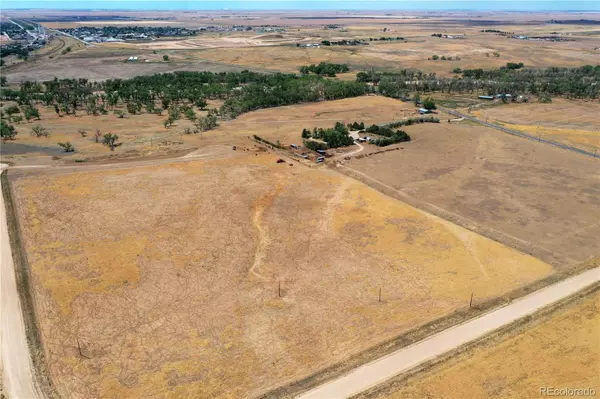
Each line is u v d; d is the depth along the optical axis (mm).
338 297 69562
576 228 89750
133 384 54094
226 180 112438
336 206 99062
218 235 87250
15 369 56375
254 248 83062
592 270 75875
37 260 78750
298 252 81688
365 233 87875
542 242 84750
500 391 53219
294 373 55719
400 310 66500
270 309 67000
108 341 60844
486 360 57500
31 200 100875
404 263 78125
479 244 84000
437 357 57875
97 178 113062
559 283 72438
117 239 85375
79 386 53906
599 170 120125
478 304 67625
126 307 67312
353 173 118250
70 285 72125
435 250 82062
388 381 54312
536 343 60219
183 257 80000
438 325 63312
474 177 115938
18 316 65562
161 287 72000
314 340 61031
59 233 87438
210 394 52688
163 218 93188
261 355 58531
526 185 110562
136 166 121625
